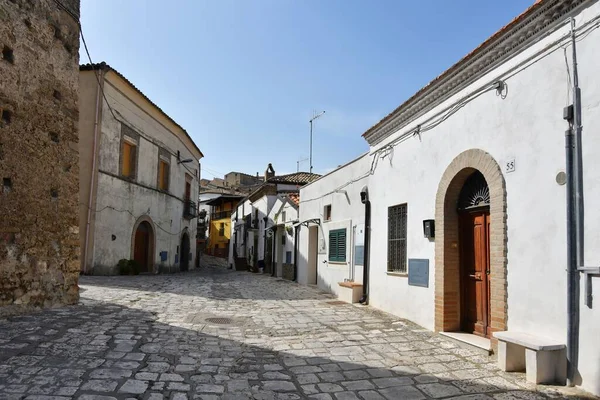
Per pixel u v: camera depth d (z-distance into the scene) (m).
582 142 4.88
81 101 16.78
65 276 8.62
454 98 7.43
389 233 9.79
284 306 10.82
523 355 5.48
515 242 5.80
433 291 7.84
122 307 9.12
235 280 19.59
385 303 9.88
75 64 9.05
